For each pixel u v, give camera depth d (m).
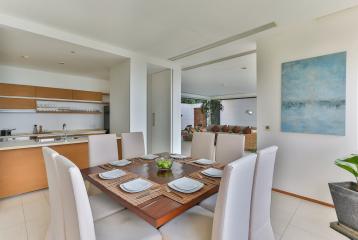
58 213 1.40
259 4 2.30
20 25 2.61
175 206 1.24
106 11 2.45
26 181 2.88
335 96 2.49
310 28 2.70
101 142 2.56
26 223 2.18
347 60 2.41
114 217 1.56
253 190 1.42
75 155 3.31
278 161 3.04
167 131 4.95
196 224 1.46
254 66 5.05
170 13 2.51
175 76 4.90
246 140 6.62
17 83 4.66
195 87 8.68
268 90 3.14
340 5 2.31
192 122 12.82
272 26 2.83
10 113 4.66
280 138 3.02
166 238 1.36
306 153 2.77
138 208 1.21
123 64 4.10
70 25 2.81
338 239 1.91
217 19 2.64
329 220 2.25
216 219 1.16
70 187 1.07
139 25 2.82
